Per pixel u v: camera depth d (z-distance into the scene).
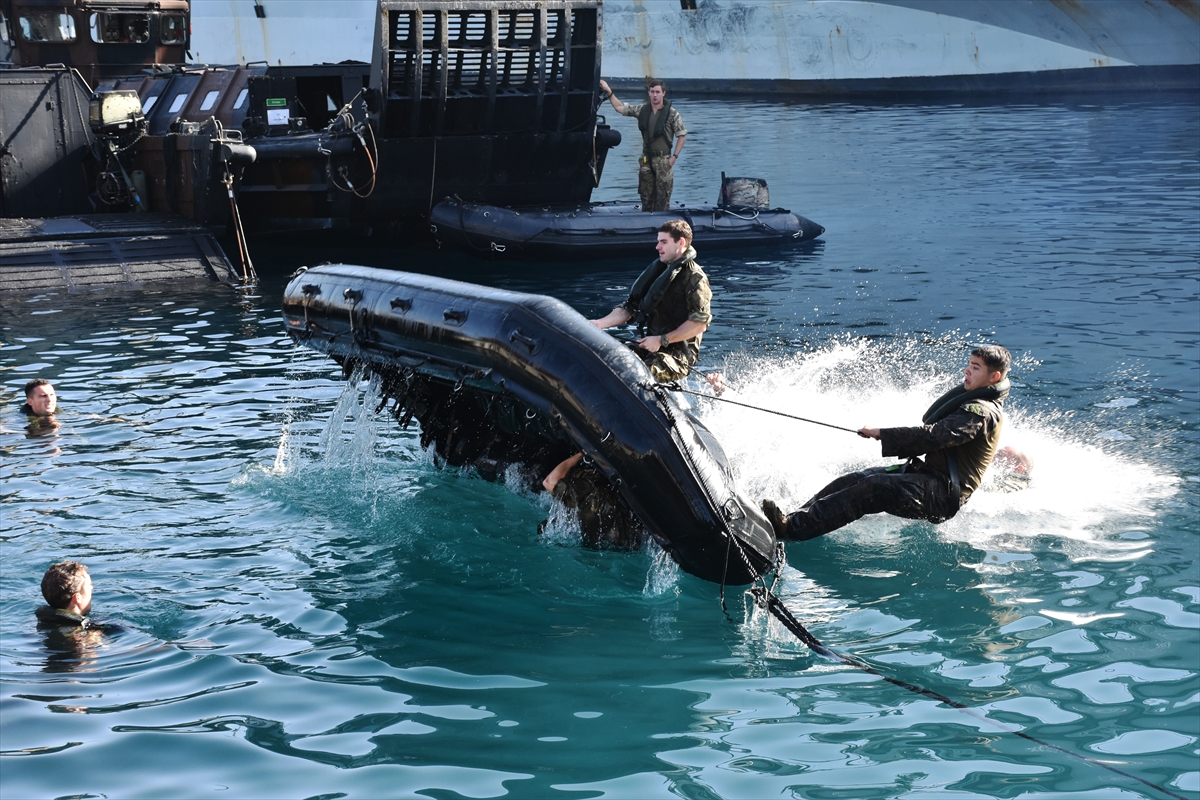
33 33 18.88
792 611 5.93
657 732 4.74
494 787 4.30
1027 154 26.08
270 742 4.63
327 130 16.56
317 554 6.61
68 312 13.23
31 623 5.71
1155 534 6.75
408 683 5.15
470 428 7.84
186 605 5.95
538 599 6.09
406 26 15.87
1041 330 11.69
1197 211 18.53
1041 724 4.77
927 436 6.42
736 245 17.02
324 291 7.95
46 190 17.16
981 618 5.79
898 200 20.91
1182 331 11.40
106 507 7.26
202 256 15.71
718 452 6.41
